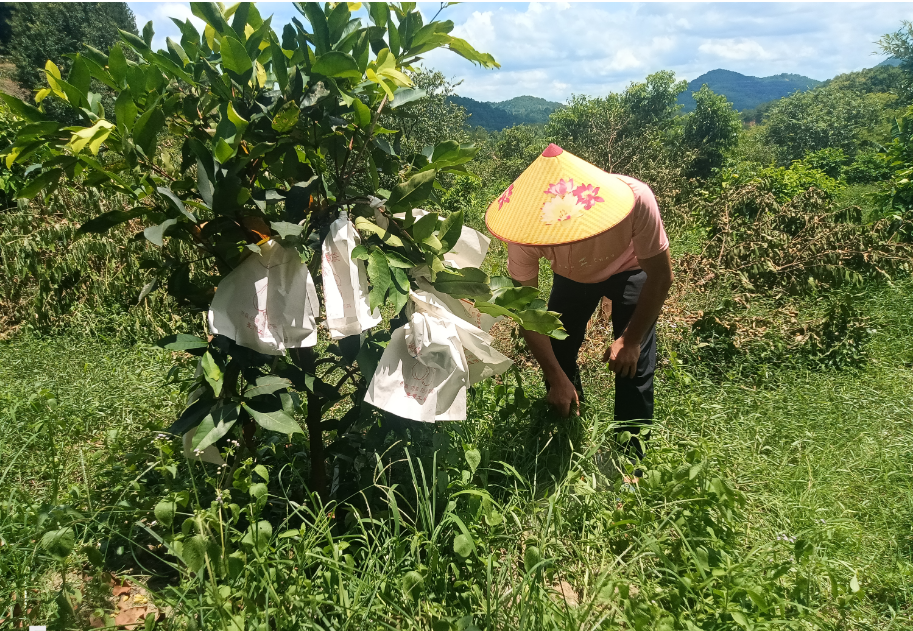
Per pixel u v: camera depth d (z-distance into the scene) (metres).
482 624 1.72
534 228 2.31
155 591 1.99
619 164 11.92
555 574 2.10
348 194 2.25
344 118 2.02
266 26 1.81
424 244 1.99
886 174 12.45
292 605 1.67
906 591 2.03
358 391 2.30
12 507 2.21
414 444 2.38
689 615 1.80
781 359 4.21
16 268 4.75
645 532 2.08
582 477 2.42
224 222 1.88
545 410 2.80
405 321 2.12
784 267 5.61
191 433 2.01
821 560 2.08
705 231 7.56
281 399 1.97
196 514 1.79
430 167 2.18
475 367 2.18
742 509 2.36
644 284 2.62
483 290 2.08
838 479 2.70
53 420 2.91
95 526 2.12
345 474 2.38
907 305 5.19
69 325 4.73
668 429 2.89
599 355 4.00
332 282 1.90
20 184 5.93
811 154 23.19
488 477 2.56
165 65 1.79
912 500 2.50
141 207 1.89
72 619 1.68
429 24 2.01
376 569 1.82
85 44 1.82
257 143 1.89
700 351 4.27
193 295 2.05
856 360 4.22
